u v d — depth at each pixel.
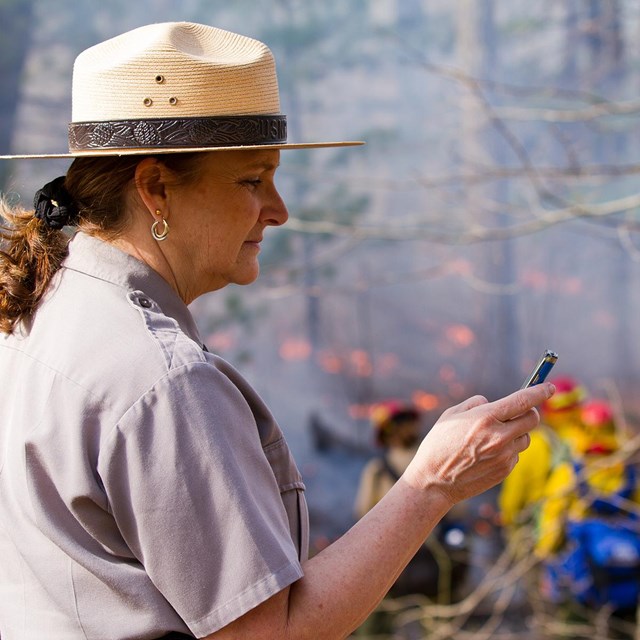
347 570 1.88
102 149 1.97
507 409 1.96
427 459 1.99
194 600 1.78
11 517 1.91
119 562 1.84
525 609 7.77
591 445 6.46
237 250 2.07
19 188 2.43
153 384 1.81
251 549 1.78
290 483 2.10
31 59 11.45
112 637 1.81
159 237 2.01
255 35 13.52
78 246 2.03
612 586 6.36
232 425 1.85
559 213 5.71
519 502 6.76
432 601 7.03
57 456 1.83
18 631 1.91
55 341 1.93
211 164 1.99
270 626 1.80
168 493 1.78
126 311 1.93
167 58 1.94
